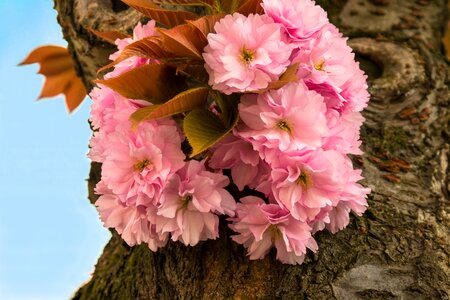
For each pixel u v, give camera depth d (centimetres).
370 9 85
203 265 67
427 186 74
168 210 61
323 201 61
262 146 61
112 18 78
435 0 87
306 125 60
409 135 78
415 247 68
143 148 61
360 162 74
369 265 66
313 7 63
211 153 64
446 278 67
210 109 66
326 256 66
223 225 67
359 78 65
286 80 60
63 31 82
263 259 66
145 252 75
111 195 64
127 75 62
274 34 60
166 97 64
